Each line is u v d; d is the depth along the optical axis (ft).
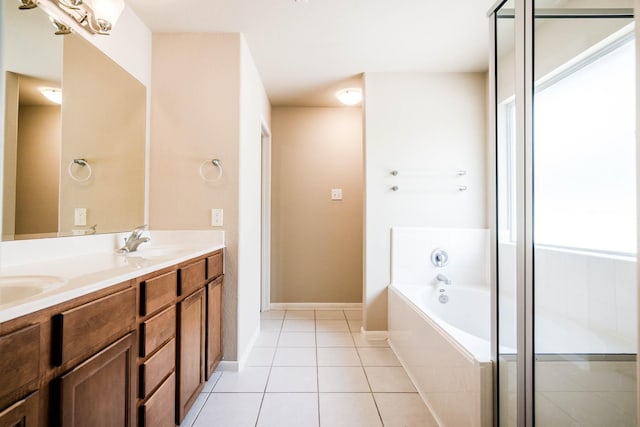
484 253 8.73
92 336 2.88
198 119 6.93
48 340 2.46
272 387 6.12
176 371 4.65
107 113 5.56
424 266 8.72
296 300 11.42
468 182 8.85
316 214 11.46
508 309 4.16
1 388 2.04
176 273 4.64
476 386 4.16
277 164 11.42
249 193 7.82
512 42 4.20
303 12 6.27
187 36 6.98
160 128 6.92
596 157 3.24
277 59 8.16
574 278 3.45
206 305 5.81
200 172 6.90
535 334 3.72
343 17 6.44
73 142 4.81
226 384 6.22
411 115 8.84
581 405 3.35
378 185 8.84
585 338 3.31
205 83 6.96
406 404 5.61
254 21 6.58
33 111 4.10
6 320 2.09
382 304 8.79
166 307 4.34
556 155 3.59
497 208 4.43
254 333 8.43
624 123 2.93
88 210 5.14
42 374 2.39
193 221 6.90
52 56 4.39
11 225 3.81
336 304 11.39
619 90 3.00
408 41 7.35
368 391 6.00
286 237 11.43
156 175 6.89
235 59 6.98
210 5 6.04
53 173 4.44
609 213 3.11
